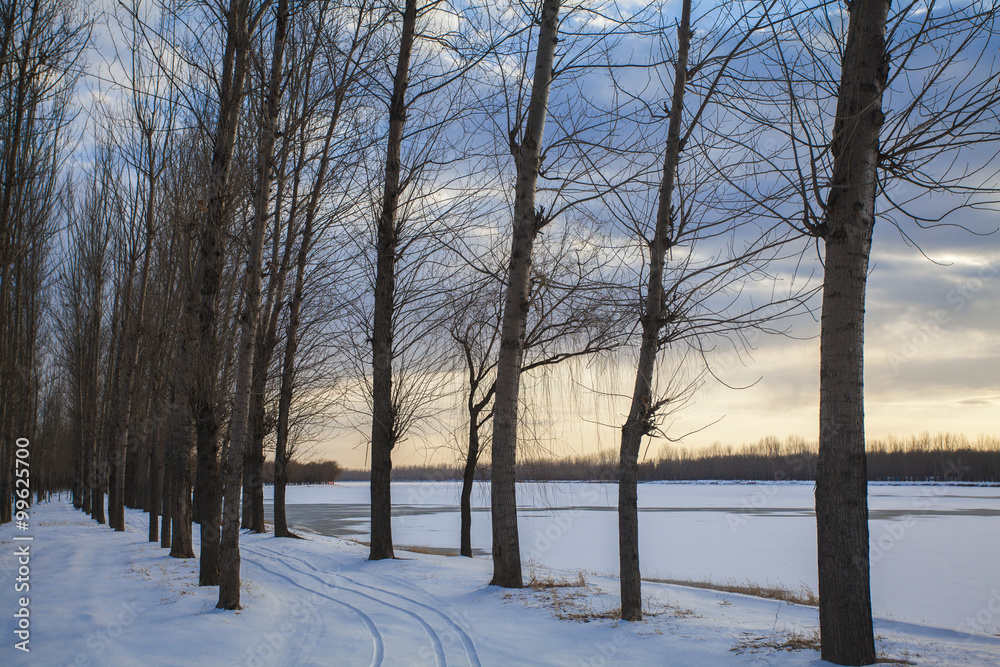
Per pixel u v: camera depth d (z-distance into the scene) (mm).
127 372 24734
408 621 9195
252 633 8227
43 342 34719
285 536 22078
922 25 6254
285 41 10406
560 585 11859
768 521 38375
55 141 16469
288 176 13977
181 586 11406
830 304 6688
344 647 7742
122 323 25016
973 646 7414
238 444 9820
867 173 6617
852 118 6523
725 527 34750
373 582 12586
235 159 13125
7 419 21000
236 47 12102
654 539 28938
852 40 6648
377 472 15734
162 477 22094
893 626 9031
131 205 23469
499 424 11992
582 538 28469
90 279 30438
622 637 7895
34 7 12758
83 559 15352
